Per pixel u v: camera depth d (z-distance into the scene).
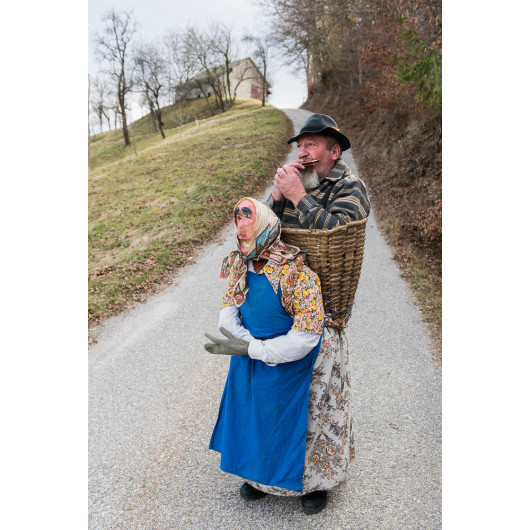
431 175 9.34
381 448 2.37
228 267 1.75
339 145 1.71
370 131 16.28
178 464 2.36
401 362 3.43
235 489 2.11
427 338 3.86
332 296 1.66
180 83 42.00
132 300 5.36
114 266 6.50
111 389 3.30
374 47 11.45
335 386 1.73
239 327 1.74
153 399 3.11
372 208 9.18
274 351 1.57
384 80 11.99
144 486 2.19
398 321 4.24
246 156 14.55
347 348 1.81
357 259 1.62
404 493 2.02
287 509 1.94
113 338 4.35
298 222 1.68
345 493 2.03
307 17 12.73
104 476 2.28
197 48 41.72
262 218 1.55
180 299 5.32
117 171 16.33
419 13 7.52
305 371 1.66
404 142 11.38
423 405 2.81
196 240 7.59
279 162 14.58
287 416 1.66
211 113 44.22
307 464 1.73
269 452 1.69
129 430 2.73
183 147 18.77
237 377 1.76
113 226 8.90
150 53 36.78
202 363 3.63
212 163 14.20
